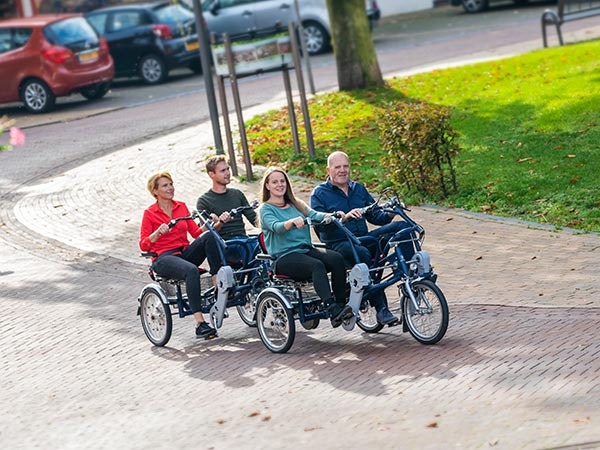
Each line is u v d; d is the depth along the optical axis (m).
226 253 12.25
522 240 14.96
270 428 9.14
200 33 20.86
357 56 24.89
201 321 11.97
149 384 10.86
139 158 22.02
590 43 27.19
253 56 19.59
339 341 11.75
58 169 22.02
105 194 19.73
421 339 11.16
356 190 12.02
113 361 11.77
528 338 10.93
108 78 29.91
